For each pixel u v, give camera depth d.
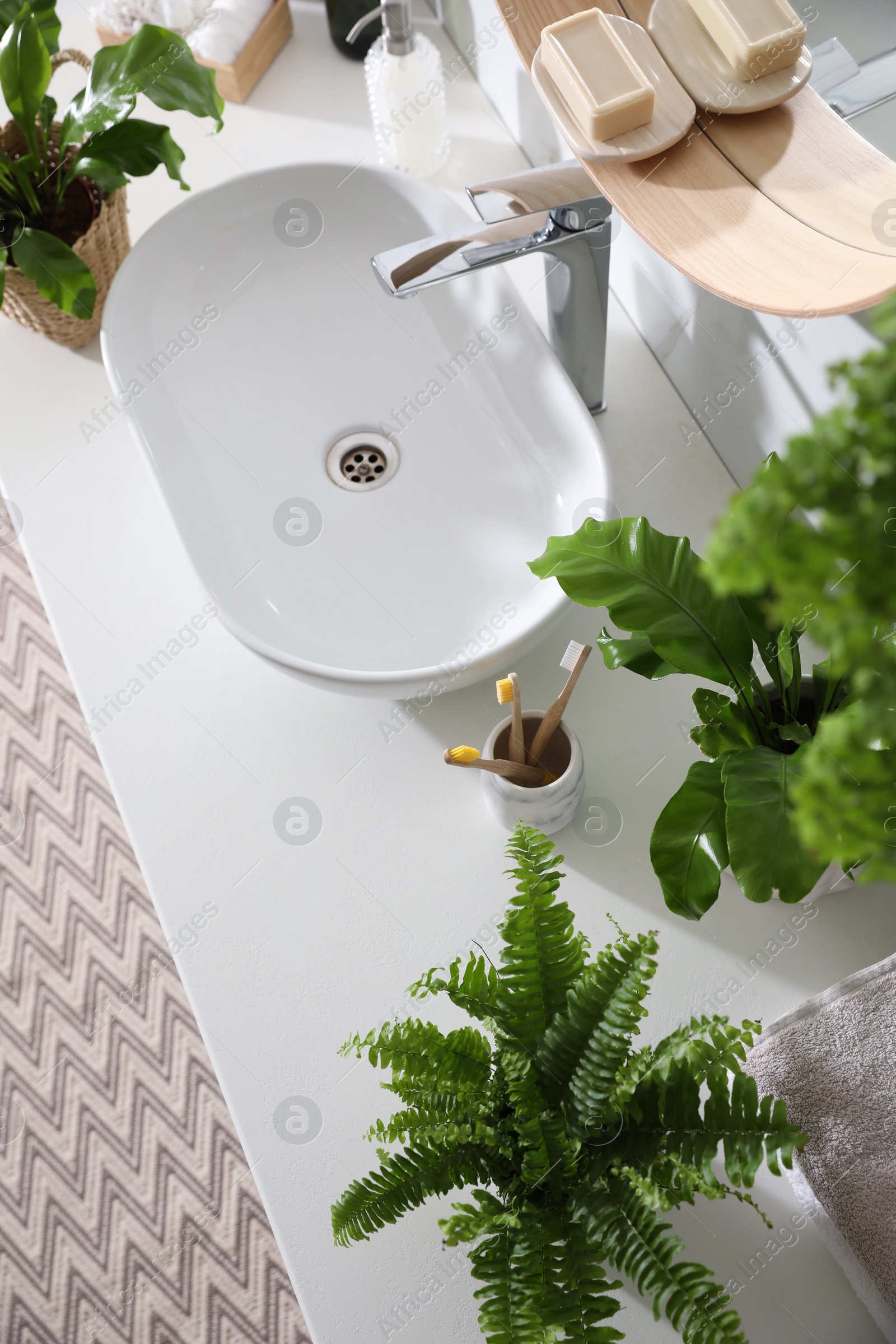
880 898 0.94
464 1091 0.76
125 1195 1.67
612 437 1.15
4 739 1.96
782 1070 0.81
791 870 0.70
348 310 1.22
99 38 1.48
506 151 1.35
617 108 0.79
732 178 0.80
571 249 0.97
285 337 1.21
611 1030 0.74
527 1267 0.71
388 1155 0.76
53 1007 1.79
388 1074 0.92
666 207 0.80
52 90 1.45
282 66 1.44
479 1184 0.83
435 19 1.43
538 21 0.92
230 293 1.23
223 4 1.36
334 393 1.18
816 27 0.78
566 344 1.09
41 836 1.89
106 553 1.16
